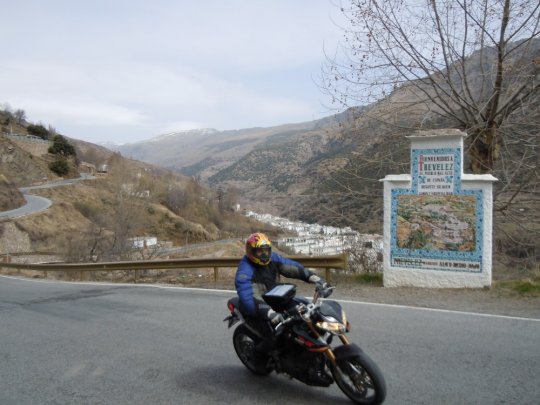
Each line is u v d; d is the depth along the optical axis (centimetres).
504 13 1150
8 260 4044
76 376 585
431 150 1015
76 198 8212
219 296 1106
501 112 1255
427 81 1277
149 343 718
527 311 798
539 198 1253
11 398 521
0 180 6525
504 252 1280
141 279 1825
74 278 2180
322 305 452
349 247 1335
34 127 11888
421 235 1024
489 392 474
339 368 452
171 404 489
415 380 512
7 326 888
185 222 8138
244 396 498
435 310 824
